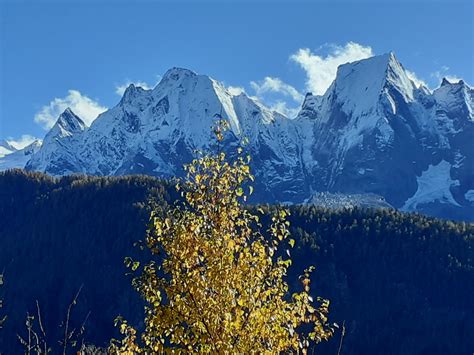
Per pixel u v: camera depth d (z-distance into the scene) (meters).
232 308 17.42
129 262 18.36
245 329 17.47
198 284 17.39
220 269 17.52
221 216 18.36
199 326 17.25
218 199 18.53
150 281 17.83
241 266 17.88
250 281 17.88
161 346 17.55
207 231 18.31
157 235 17.98
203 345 17.08
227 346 17.00
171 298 17.61
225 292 17.47
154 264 18.38
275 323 17.86
